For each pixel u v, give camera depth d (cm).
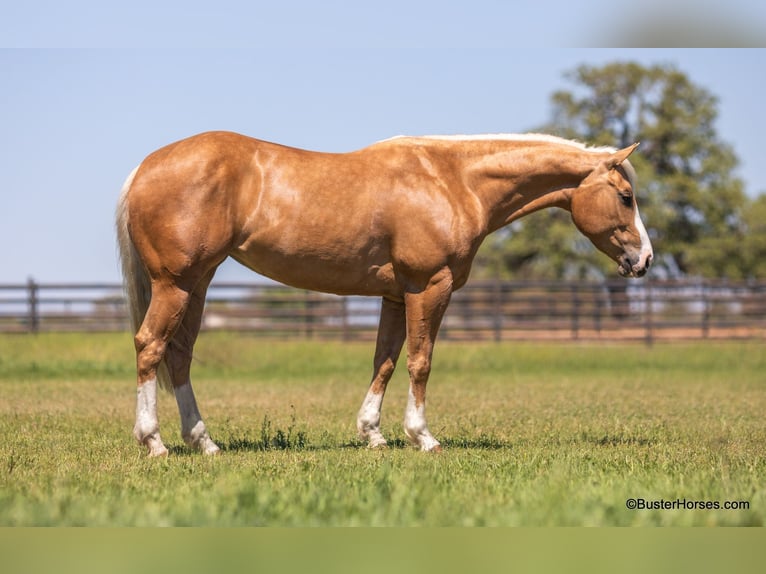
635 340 3891
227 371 2897
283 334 3969
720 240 6656
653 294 3916
